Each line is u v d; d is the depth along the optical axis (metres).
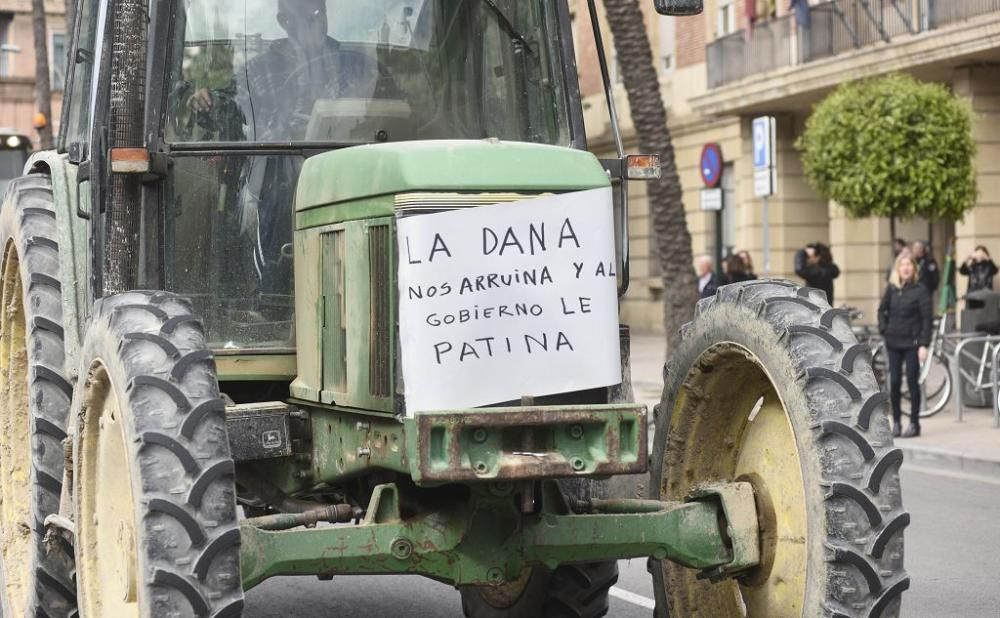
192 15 5.68
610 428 4.55
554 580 6.34
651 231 39.84
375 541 4.81
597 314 4.71
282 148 5.66
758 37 32.16
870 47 28.28
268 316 5.62
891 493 4.50
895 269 16.19
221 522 4.37
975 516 11.65
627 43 19.92
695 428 5.34
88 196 6.20
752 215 33.81
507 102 5.95
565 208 4.70
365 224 4.80
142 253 5.55
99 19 6.19
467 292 4.59
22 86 57.16
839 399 4.53
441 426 4.45
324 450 5.21
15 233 6.64
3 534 6.84
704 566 5.00
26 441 6.96
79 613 5.48
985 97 26.69
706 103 33.75
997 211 26.73
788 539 4.90
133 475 4.42
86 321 6.14
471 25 5.91
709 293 20.70
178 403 4.46
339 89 5.78
